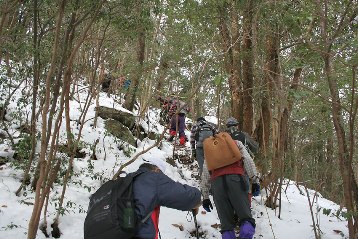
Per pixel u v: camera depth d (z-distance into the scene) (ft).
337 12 12.43
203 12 17.92
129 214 8.21
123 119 29.07
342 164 12.76
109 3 13.23
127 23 14.03
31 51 16.35
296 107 16.74
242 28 19.42
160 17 23.34
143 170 9.18
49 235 13.83
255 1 16.74
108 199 8.45
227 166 14.15
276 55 19.15
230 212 14.23
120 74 25.17
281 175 18.99
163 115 34.99
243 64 21.06
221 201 14.15
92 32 18.44
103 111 28.58
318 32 13.96
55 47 11.23
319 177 20.95
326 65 12.20
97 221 8.25
